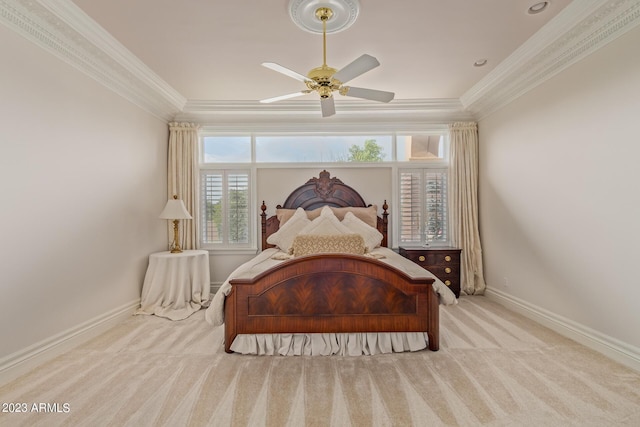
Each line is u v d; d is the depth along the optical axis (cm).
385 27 277
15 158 238
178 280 400
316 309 272
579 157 290
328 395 210
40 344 256
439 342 287
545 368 244
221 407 197
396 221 504
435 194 503
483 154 464
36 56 254
